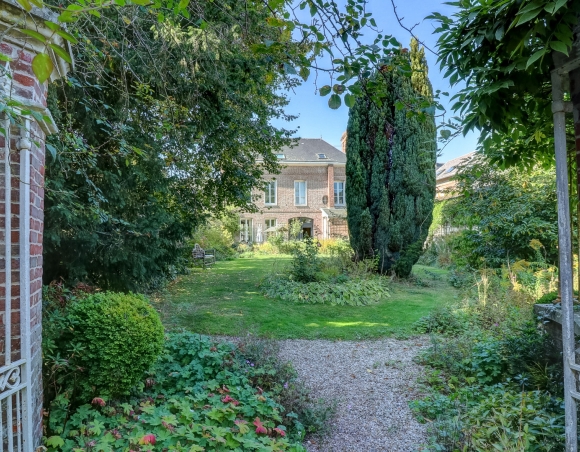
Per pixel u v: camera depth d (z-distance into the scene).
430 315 6.21
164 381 3.33
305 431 2.99
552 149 2.92
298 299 7.77
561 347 2.88
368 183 9.98
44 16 1.95
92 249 5.25
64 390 2.84
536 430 2.30
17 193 2.02
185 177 6.84
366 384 4.01
